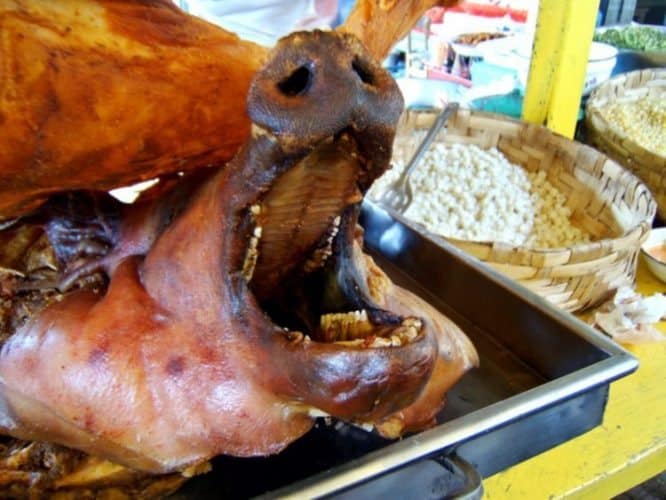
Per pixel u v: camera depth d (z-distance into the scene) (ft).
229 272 1.91
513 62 6.65
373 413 1.89
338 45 1.66
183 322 2.02
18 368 2.09
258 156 1.70
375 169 1.87
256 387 1.98
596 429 3.08
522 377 3.04
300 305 2.24
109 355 2.02
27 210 2.07
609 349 2.74
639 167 5.02
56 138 1.79
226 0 6.53
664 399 3.27
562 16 5.06
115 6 1.83
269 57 1.67
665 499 4.66
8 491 2.20
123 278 2.12
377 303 2.20
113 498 2.25
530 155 5.24
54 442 2.14
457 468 2.29
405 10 2.26
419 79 7.01
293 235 2.00
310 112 1.62
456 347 2.58
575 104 5.56
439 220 4.60
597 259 3.60
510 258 3.51
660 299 3.80
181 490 2.43
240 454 2.09
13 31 1.69
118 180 1.98
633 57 7.57
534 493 2.79
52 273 2.34
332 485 2.08
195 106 1.90
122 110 1.82
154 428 2.03
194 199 2.03
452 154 5.31
